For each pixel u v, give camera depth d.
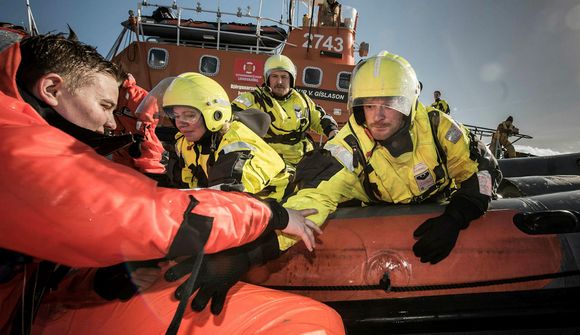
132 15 7.70
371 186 1.88
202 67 7.47
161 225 0.94
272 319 1.17
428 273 1.70
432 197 1.98
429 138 1.79
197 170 2.06
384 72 1.61
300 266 1.80
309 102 3.82
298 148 3.69
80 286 1.35
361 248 1.77
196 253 1.01
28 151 0.85
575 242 1.73
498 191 2.91
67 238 0.87
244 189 1.66
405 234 1.77
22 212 0.84
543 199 1.92
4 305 1.09
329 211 1.63
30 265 1.11
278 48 8.32
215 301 1.19
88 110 1.16
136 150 2.23
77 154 0.90
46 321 1.29
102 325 1.22
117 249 0.91
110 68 1.22
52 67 1.09
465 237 1.73
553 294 1.69
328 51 7.80
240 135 1.88
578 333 1.71
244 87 7.48
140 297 1.26
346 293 1.75
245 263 1.30
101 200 0.87
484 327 1.70
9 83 0.99
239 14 7.60
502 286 1.69
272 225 1.22
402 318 1.71
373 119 1.66
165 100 1.88
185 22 7.83
